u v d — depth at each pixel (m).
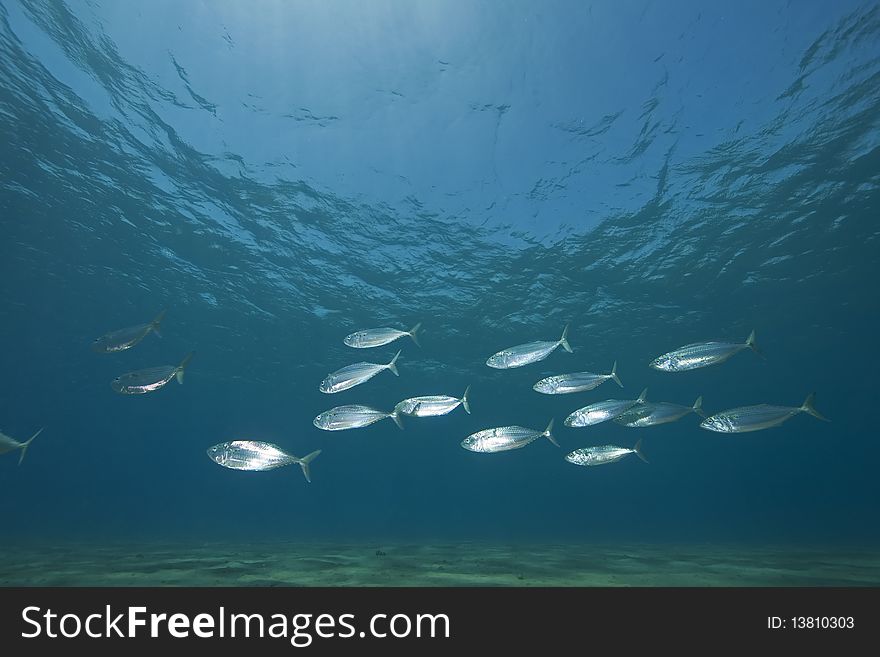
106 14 11.62
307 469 5.33
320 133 15.17
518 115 14.80
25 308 25.02
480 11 12.60
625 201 16.84
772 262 19.81
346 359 30.91
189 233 18.80
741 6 11.57
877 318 24.59
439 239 19.11
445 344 28.12
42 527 30.88
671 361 6.28
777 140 14.12
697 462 78.31
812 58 12.07
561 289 22.16
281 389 37.75
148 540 17.75
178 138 14.73
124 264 21.02
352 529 34.56
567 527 41.97
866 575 8.04
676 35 12.42
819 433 54.72
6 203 17.08
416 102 14.66
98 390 38.25
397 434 50.84
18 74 12.58
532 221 18.09
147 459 76.75
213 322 26.62
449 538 21.09
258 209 17.47
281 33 12.89
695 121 14.05
